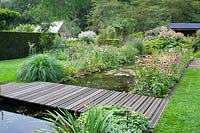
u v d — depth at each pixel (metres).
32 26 19.52
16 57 14.11
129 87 6.93
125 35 20.66
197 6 28.77
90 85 7.40
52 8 33.34
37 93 5.91
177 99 5.51
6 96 5.59
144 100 5.44
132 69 10.07
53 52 12.98
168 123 4.14
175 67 7.49
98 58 10.36
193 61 12.05
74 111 4.70
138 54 13.16
